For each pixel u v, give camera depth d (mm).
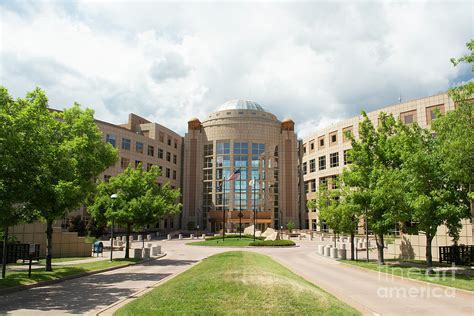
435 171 18453
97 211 27391
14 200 13797
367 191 24047
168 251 37875
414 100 53750
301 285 11672
